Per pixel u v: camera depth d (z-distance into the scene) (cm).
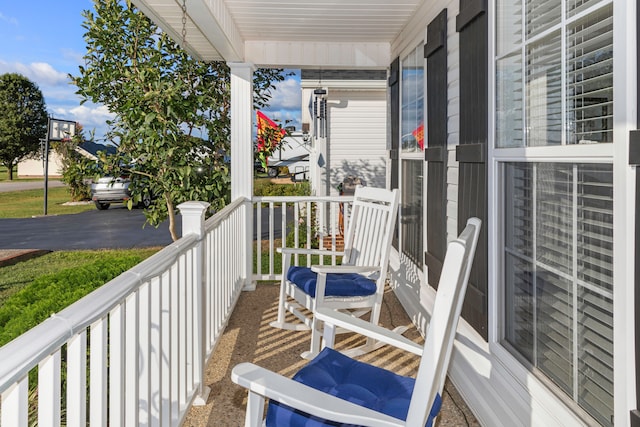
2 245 947
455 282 135
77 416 125
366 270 336
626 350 147
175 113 481
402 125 475
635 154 141
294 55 501
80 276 377
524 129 216
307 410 141
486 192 247
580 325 176
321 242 563
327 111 821
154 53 541
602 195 163
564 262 187
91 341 139
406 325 410
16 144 3372
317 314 210
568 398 183
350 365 206
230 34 407
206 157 552
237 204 442
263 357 338
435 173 350
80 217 1385
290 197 519
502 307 241
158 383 199
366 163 827
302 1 377
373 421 138
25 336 102
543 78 200
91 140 548
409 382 192
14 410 98
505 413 228
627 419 147
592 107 168
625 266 147
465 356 281
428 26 365
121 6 534
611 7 157
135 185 564
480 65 255
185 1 304
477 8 253
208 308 318
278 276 531
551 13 194
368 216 385
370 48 514
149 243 964
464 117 282
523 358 218
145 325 185
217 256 352
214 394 285
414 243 426
